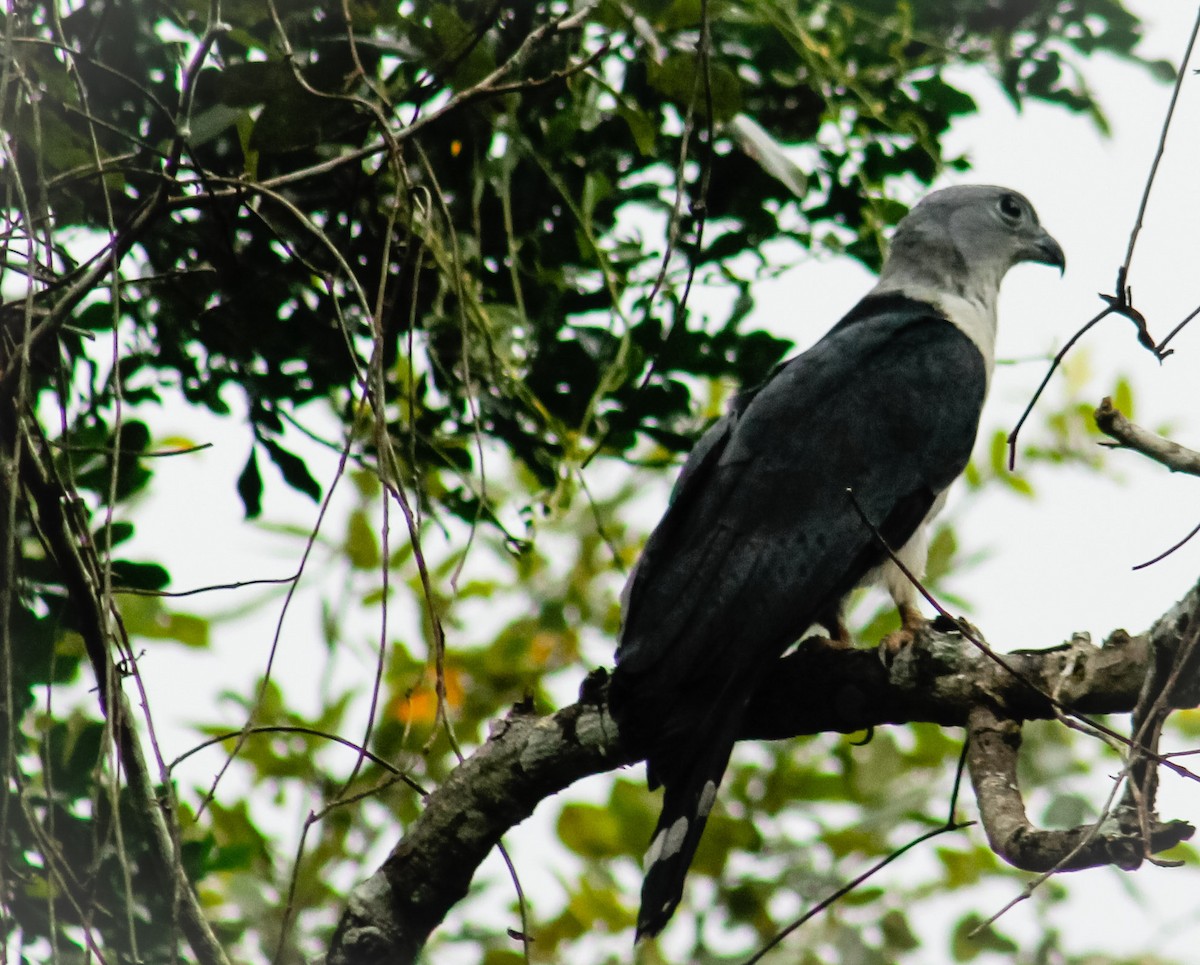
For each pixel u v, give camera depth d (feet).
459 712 40.34
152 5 29.50
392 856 26.61
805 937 37.93
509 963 38.50
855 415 31.45
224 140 30.76
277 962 20.45
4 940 21.72
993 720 23.66
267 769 37.81
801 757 41.50
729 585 27.96
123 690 22.06
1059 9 34.58
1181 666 20.06
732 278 33.01
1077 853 20.04
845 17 33.35
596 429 32.07
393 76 30.96
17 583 26.89
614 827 40.40
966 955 37.55
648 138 27.78
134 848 27.94
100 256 24.67
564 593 42.91
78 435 30.66
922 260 37.99
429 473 34.32
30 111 25.93
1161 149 19.51
